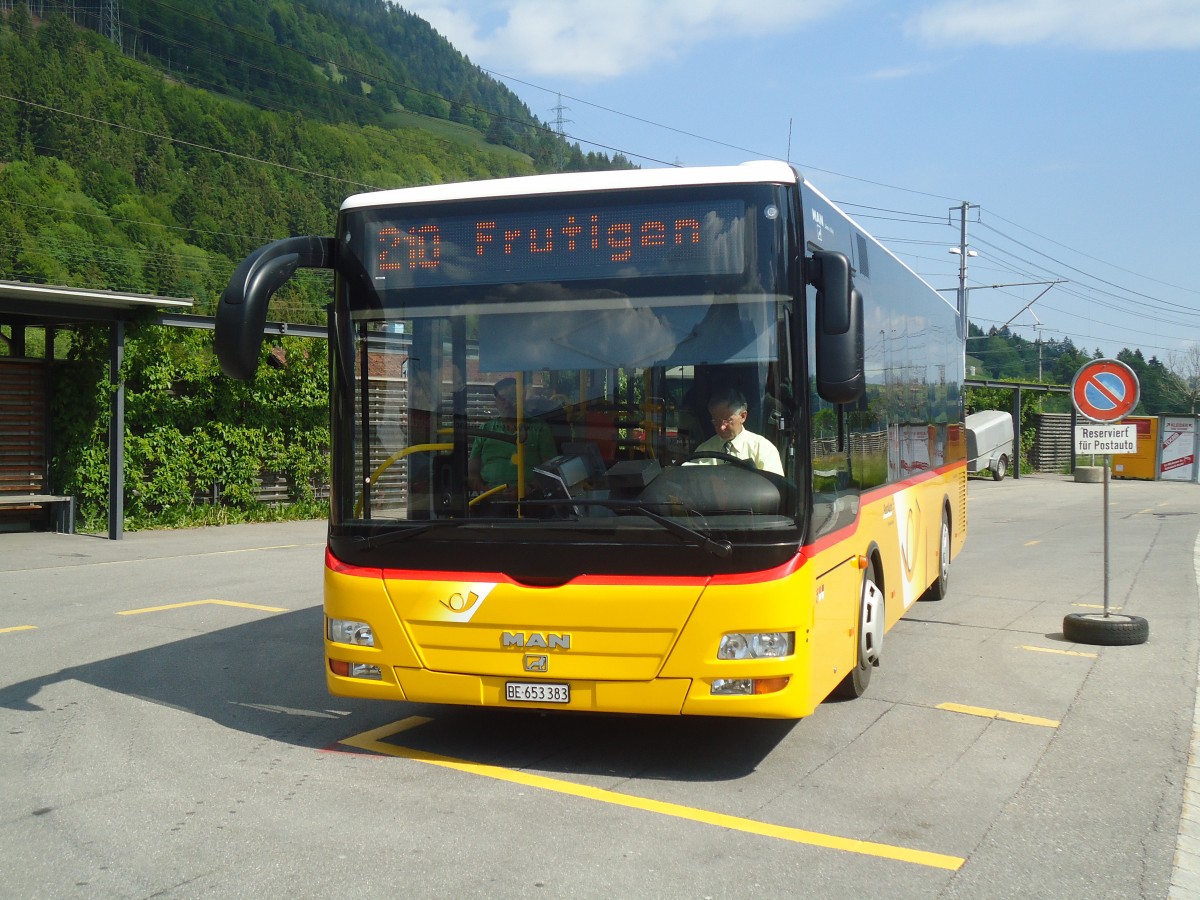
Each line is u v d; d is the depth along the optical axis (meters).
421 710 7.12
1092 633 9.41
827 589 5.97
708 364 5.52
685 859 4.63
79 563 14.69
